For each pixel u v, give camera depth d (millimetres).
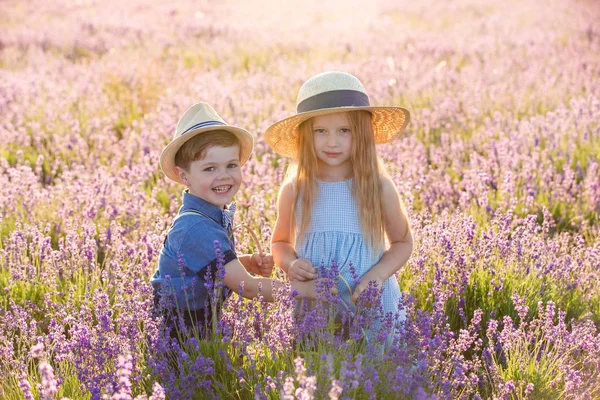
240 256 3709
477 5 24000
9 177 6391
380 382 2738
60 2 27359
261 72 11812
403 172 6078
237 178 3484
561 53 12719
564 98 9117
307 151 3527
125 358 2312
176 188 5977
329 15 23625
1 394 2957
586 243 5141
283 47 15797
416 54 13578
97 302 3357
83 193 5395
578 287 4129
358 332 3156
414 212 4812
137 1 27906
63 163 6809
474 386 3072
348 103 3402
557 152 6789
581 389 3020
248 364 3012
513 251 4246
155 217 5047
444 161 6699
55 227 5215
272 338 3023
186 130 3424
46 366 2258
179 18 22000
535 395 3033
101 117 8930
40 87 10047
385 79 10453
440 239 4168
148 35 17703
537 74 10430
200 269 3287
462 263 3982
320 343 3002
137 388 2914
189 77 11367
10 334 3404
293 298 3168
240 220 5035
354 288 3447
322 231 3512
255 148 6988
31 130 8234
